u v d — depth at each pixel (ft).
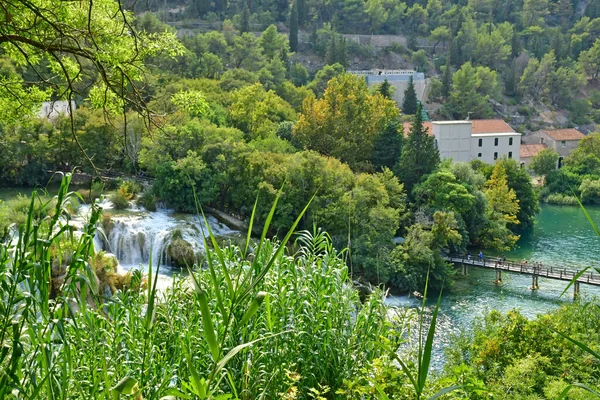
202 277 30.60
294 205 155.53
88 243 20.54
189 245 143.43
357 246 136.56
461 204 173.58
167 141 171.94
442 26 602.44
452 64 559.79
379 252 135.33
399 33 619.67
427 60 565.12
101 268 108.68
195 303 28.43
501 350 61.21
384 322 30.94
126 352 26.11
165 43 47.09
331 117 218.18
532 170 313.12
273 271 28.96
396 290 134.92
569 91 498.69
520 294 136.46
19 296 19.03
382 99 246.47
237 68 368.27
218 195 173.99
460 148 275.39
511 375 49.96
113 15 42.86
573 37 602.85
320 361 28.04
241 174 167.22
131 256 148.25
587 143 309.22
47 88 50.52
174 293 31.73
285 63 444.96
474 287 141.69
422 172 194.18
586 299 121.90
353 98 220.84
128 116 177.27
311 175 154.81
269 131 218.79
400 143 210.59
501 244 176.96
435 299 131.34
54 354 20.33
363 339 29.89
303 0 601.21
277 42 469.16
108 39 41.78
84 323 25.48
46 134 199.82
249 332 26.17
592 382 51.39
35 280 19.30
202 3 556.10
